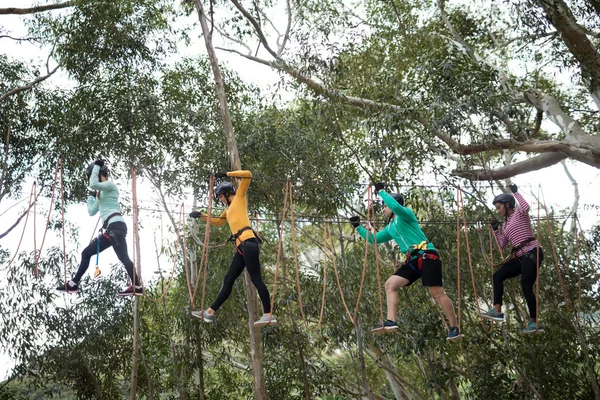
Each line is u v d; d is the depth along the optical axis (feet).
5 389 38.65
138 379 42.34
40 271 37.78
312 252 56.90
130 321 40.75
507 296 37.76
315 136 37.52
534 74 48.42
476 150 37.47
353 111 39.01
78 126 37.73
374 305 38.86
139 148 36.70
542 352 36.29
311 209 38.68
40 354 37.76
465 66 32.89
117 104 35.91
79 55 38.96
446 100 31.55
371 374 54.80
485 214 34.68
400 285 20.44
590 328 38.47
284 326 42.78
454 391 44.62
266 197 37.78
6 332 37.04
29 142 43.21
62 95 42.57
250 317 32.91
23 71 43.80
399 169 34.83
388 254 38.09
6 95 41.24
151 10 40.65
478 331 36.65
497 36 49.90
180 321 42.37
